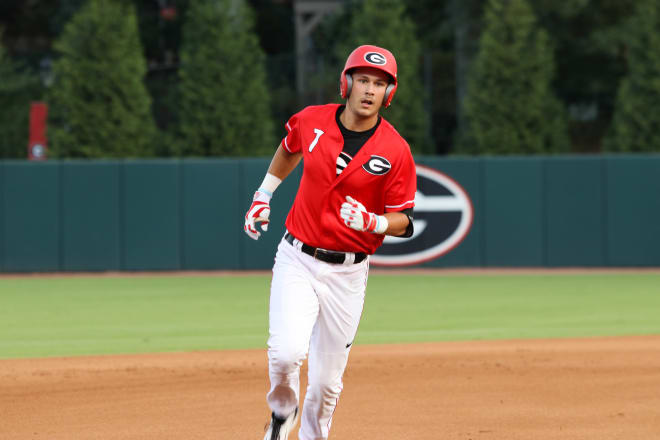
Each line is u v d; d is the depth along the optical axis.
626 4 102.56
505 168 66.25
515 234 66.38
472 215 66.62
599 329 39.09
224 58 75.94
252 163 66.31
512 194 66.25
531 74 77.06
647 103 76.56
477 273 65.69
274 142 78.12
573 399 24.36
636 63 77.50
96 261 66.19
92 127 72.69
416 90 78.62
